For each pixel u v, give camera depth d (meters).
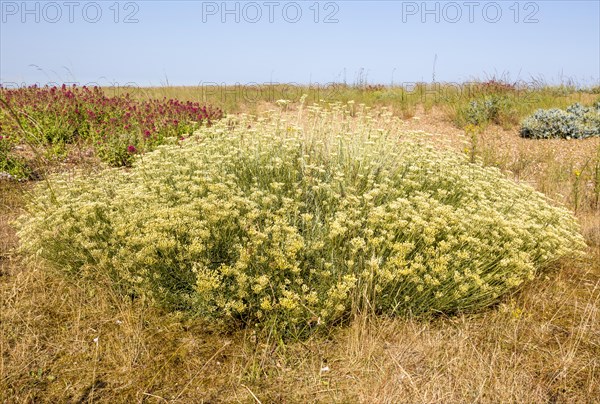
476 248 3.22
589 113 10.80
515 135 10.30
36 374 2.51
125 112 8.74
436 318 3.18
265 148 4.34
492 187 4.47
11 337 2.80
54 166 5.93
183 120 8.17
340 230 3.01
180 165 4.29
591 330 3.09
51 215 3.36
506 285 3.39
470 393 2.43
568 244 3.97
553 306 3.43
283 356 2.71
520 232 3.49
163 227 3.05
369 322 2.89
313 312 2.77
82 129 7.81
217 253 3.13
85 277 3.28
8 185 5.56
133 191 3.80
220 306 2.85
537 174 7.05
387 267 3.03
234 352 2.75
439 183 4.40
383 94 14.27
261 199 3.61
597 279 3.91
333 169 4.26
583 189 6.16
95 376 2.51
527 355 2.82
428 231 3.12
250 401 2.39
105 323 2.97
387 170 4.45
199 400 2.39
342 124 5.39
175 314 3.03
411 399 2.39
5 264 3.70
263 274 2.93
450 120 11.41
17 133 6.71
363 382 2.52
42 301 3.16
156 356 2.69
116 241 3.20
